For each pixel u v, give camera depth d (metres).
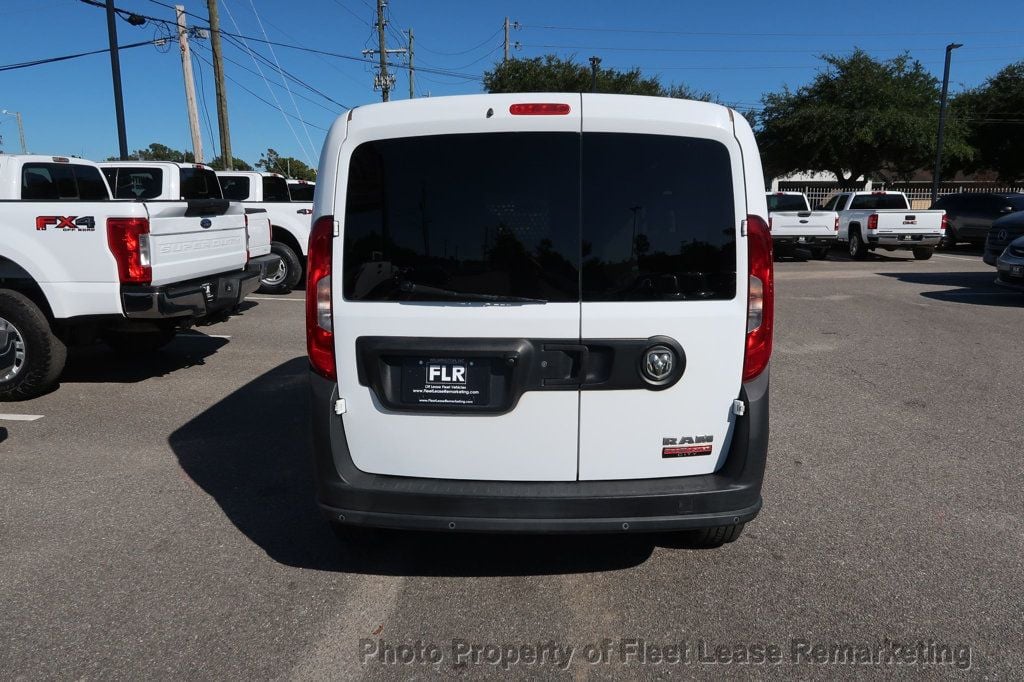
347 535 3.66
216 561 3.69
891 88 35.19
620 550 3.82
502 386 3.11
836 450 5.25
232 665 2.89
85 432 5.60
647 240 3.05
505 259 3.05
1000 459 5.07
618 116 2.99
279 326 9.73
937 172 30.06
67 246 6.06
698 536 3.76
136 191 10.31
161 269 6.29
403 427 3.18
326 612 3.25
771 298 3.13
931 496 4.47
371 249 3.11
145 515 4.20
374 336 3.13
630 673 2.85
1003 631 3.11
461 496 3.10
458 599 3.36
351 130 3.07
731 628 3.14
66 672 2.84
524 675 2.84
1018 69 38.50
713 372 3.13
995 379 7.13
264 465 4.95
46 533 3.97
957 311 11.05
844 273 16.39
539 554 3.78
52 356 6.31
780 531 4.02
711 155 3.04
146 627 3.13
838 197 22.38
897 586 3.46
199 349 8.41
